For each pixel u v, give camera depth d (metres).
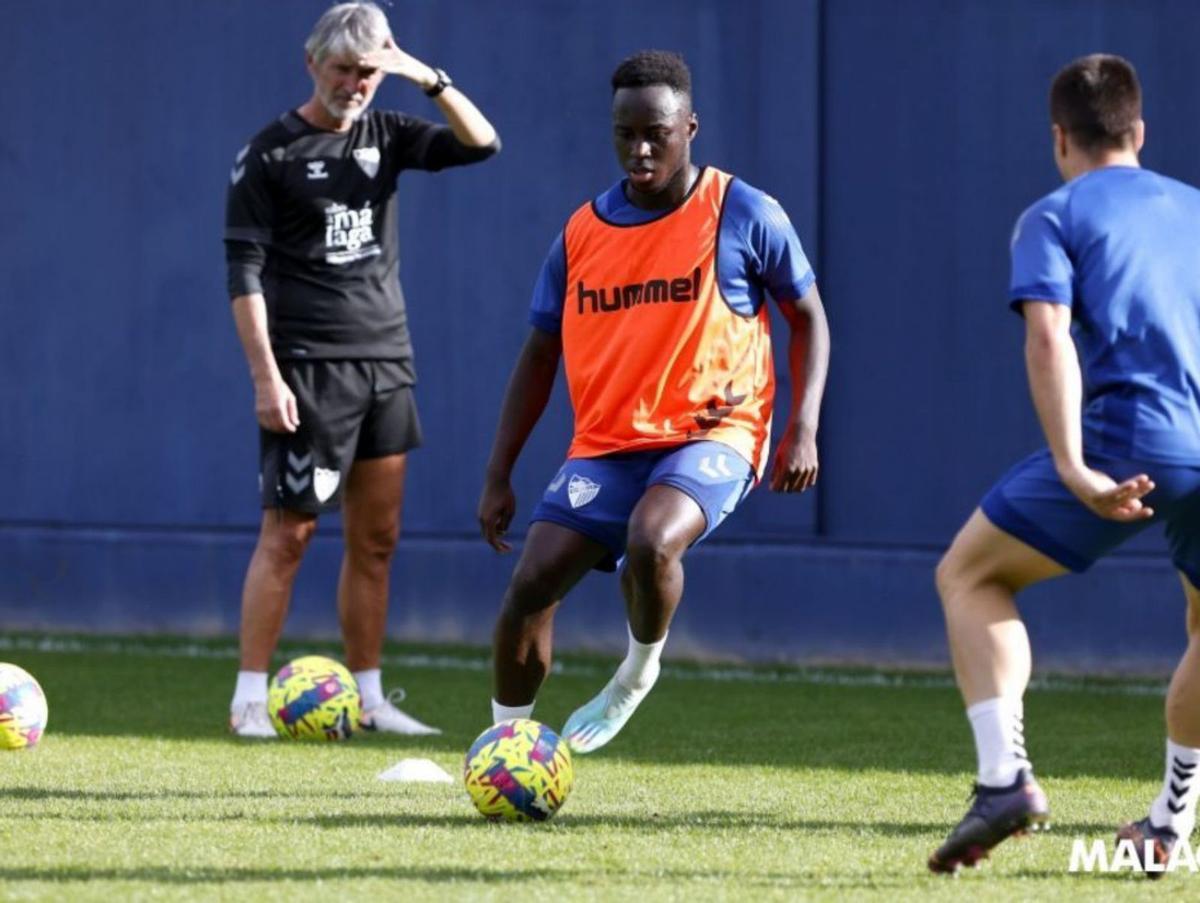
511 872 16.83
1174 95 38.91
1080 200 16.62
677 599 20.39
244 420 44.41
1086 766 26.02
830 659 40.91
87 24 44.81
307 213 28.64
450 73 42.88
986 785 16.09
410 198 43.25
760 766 25.52
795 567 41.06
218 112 44.25
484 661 40.47
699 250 21.44
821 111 40.84
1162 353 16.30
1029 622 39.75
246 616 28.92
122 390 45.00
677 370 21.25
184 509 44.75
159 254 44.69
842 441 40.97
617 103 21.39
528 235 42.69
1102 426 16.31
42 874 16.48
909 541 40.66
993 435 40.16
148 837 18.44
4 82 45.28
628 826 19.62
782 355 40.91
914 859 17.78
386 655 41.38
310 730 27.69
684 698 34.97
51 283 45.22
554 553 20.94
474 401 43.03
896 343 40.62
